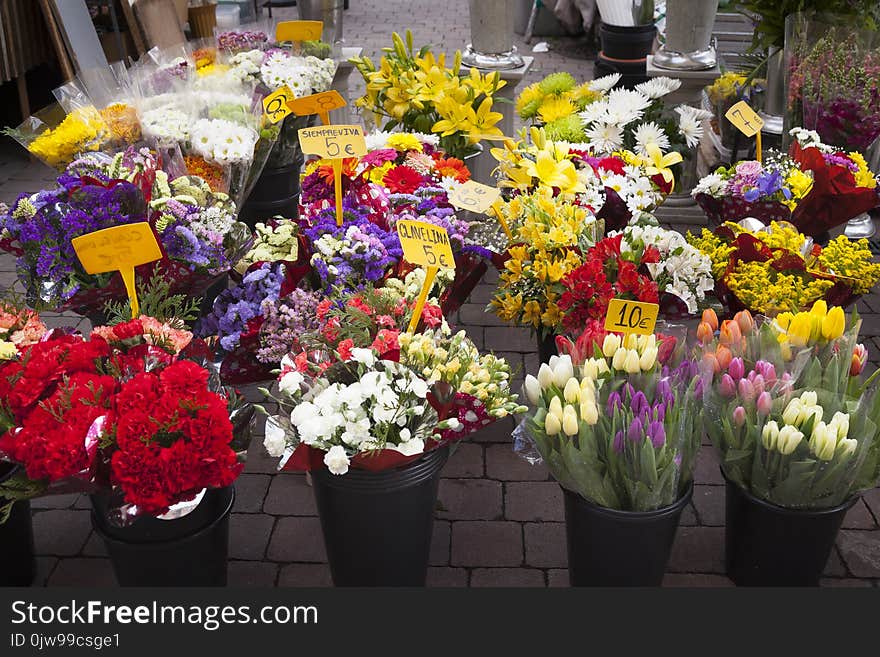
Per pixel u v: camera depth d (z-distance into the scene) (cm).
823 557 237
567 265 277
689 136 413
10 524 236
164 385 195
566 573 256
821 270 282
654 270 270
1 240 263
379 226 283
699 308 282
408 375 201
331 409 194
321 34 462
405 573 229
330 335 223
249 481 294
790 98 423
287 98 360
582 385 213
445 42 879
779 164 350
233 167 343
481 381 209
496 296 300
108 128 333
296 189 437
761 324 246
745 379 224
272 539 270
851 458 214
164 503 188
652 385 222
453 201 279
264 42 479
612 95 376
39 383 199
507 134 498
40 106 594
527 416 224
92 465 190
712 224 358
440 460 217
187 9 640
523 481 293
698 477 295
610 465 212
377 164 323
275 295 246
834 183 314
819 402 223
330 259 247
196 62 425
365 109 412
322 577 255
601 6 648
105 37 614
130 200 253
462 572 256
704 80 485
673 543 246
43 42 565
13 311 235
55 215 251
